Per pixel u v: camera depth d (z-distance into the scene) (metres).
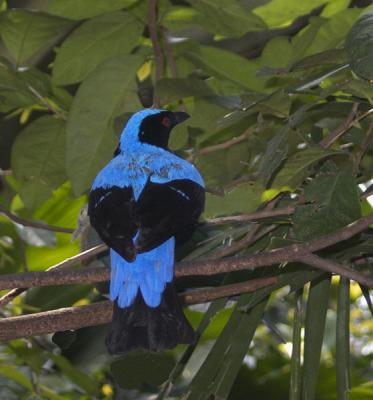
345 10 11.20
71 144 11.21
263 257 8.50
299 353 9.59
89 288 12.55
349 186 9.16
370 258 10.34
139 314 8.13
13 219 10.96
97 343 12.26
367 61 8.85
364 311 19.86
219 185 12.05
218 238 10.73
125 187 9.02
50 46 12.45
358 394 12.41
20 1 14.69
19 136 12.22
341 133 10.51
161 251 8.39
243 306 9.47
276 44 11.54
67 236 13.73
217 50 11.49
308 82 9.58
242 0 12.90
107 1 11.23
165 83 10.55
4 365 12.78
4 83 11.62
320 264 8.55
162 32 11.98
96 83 11.08
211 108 11.68
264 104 10.12
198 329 10.11
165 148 10.46
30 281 8.48
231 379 9.56
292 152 10.98
